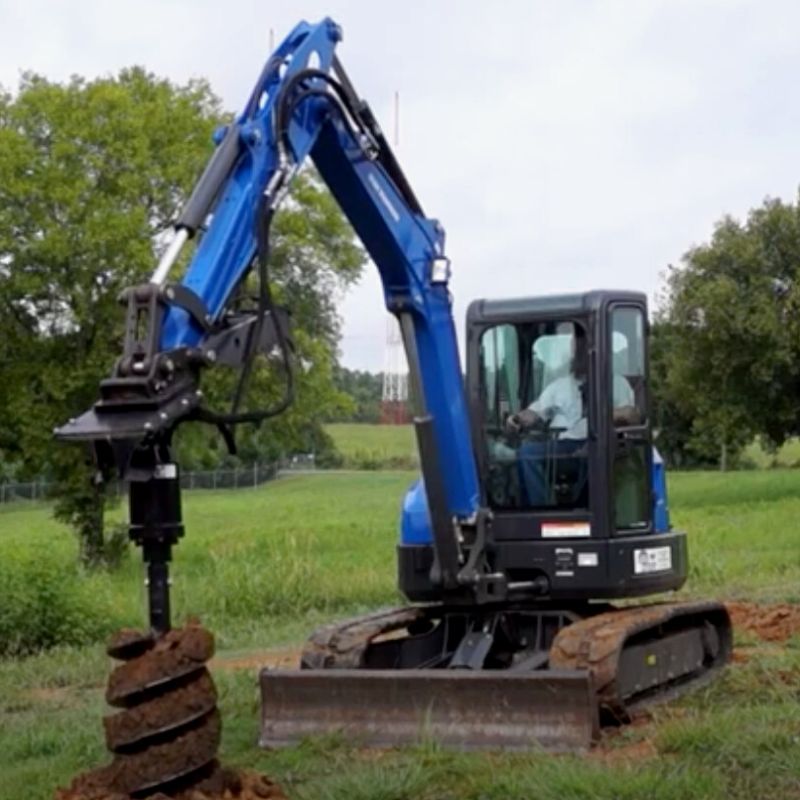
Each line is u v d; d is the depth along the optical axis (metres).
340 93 9.93
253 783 8.19
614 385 11.25
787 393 45.91
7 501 58.88
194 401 7.98
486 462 11.32
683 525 33.03
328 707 10.59
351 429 99.00
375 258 10.65
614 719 10.52
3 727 12.70
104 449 7.86
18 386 28.09
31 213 26.98
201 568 27.12
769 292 44.56
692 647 12.32
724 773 8.91
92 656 17.30
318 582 22.23
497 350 11.39
